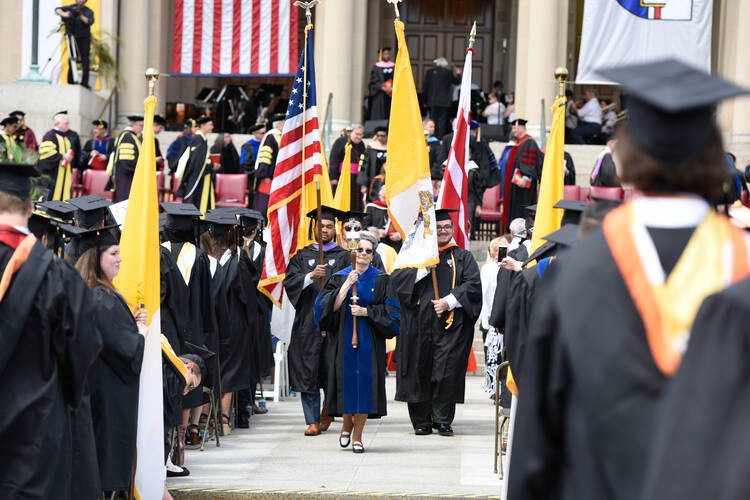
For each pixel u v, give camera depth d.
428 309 37.62
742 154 84.31
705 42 73.75
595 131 89.19
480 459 33.09
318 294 36.22
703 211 9.59
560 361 9.63
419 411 38.16
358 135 66.62
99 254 23.19
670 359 8.95
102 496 24.08
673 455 7.71
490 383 46.00
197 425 35.19
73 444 21.61
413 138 38.97
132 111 91.94
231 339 37.53
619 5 74.06
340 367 34.09
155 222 25.95
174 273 30.86
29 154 51.16
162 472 25.36
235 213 38.47
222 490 27.67
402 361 37.69
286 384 49.81
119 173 69.00
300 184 40.69
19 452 19.30
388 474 30.38
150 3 94.62
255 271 39.62
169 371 28.69
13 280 19.12
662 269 9.34
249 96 111.25
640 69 9.77
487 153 67.81
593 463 9.10
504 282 31.39
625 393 8.98
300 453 33.84
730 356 7.75
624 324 9.16
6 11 89.31
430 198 38.00
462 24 115.31
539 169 65.88
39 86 82.19
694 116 9.29
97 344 20.02
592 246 9.68
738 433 7.46
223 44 85.75
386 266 50.97
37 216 24.39
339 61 88.75
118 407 23.92
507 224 67.56
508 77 114.06
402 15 115.69
